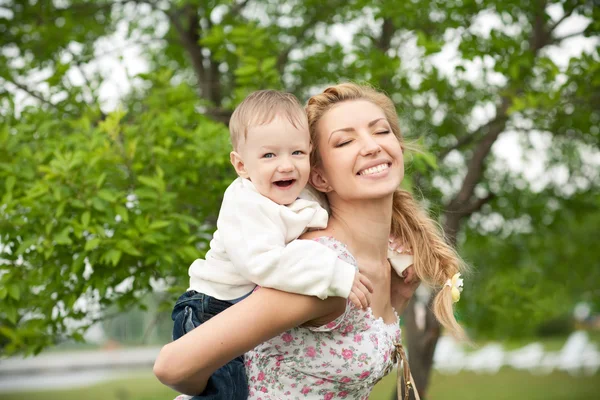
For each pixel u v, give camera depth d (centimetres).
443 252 233
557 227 686
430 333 556
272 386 189
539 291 550
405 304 236
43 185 342
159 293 413
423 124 599
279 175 186
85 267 356
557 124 561
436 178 630
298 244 166
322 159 200
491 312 597
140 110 531
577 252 737
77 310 383
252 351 192
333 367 184
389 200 201
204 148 376
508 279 542
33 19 557
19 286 356
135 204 364
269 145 187
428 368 562
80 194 350
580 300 863
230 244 178
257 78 430
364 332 188
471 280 608
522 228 682
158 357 167
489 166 679
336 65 577
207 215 405
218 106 576
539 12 504
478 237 667
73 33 552
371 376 189
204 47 530
